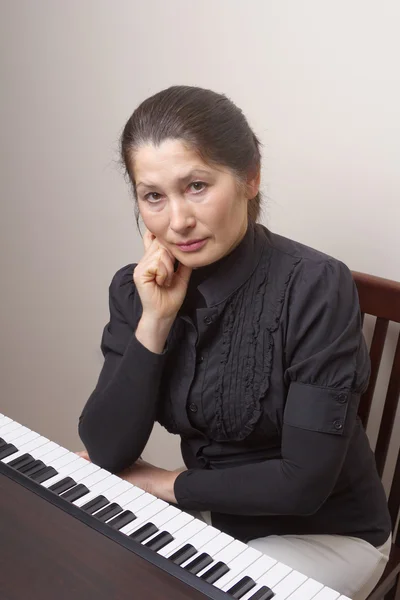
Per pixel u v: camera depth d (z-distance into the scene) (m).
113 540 1.09
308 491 1.30
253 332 1.34
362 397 1.66
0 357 2.70
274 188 1.90
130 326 1.50
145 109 1.24
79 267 2.37
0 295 2.62
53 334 2.52
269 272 1.34
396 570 1.57
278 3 1.77
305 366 1.29
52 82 2.24
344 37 1.70
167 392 1.43
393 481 1.64
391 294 1.59
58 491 1.22
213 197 1.22
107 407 1.42
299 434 1.29
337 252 1.84
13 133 2.40
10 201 2.48
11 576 1.01
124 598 0.98
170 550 1.10
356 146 1.74
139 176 1.24
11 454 1.31
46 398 2.62
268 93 1.84
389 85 1.66
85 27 2.12
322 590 1.04
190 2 1.90
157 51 2.00
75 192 2.29
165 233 1.27
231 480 1.35
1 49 2.34
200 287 1.34
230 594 1.02
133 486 1.25
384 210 1.74
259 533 1.45
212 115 1.21
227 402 1.37
